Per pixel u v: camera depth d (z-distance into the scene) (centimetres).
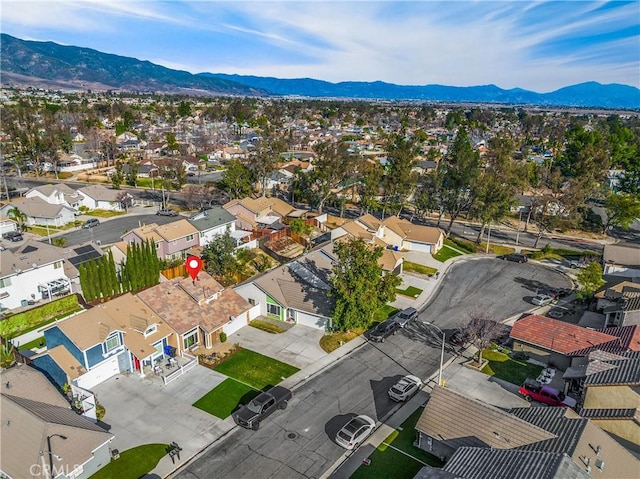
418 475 2397
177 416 3300
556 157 13138
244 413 3216
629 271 6134
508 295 5559
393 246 7131
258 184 11025
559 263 6725
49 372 3572
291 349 4238
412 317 4831
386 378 3822
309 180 9075
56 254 5375
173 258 6334
